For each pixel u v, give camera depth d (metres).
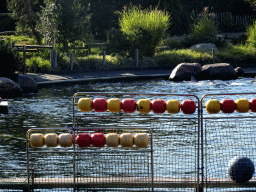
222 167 6.92
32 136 5.49
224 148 7.79
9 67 17.94
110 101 5.71
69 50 27.33
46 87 19.06
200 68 22.19
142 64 25.88
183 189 6.09
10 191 6.02
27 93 17.20
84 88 18.75
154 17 28.48
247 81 20.55
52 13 25.69
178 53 27.80
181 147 7.80
